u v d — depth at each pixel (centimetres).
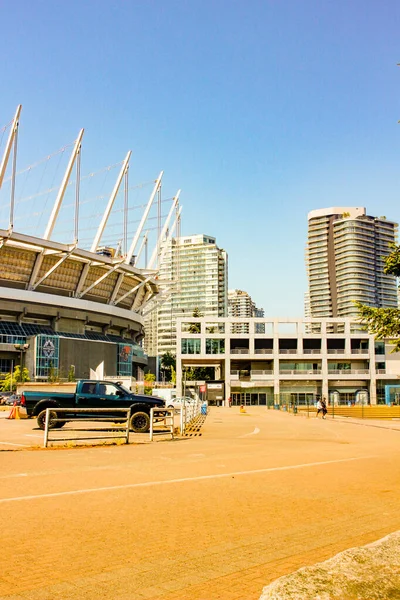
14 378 7919
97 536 634
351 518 757
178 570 516
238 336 10119
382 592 312
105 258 10181
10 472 1127
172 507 805
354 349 10138
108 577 493
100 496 875
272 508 816
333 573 335
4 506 789
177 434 2395
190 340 10038
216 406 9994
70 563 532
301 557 566
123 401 2406
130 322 12331
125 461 1341
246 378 10450
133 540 621
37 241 8938
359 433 2958
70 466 1230
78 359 9988
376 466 1343
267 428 3312
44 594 447
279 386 10025
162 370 17812
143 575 500
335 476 1156
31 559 543
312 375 10044
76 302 10444
